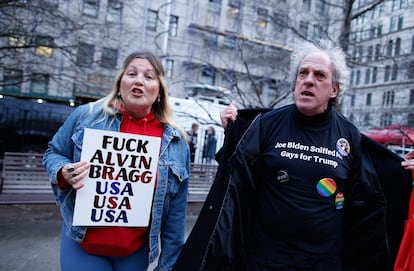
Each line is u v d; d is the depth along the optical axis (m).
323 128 2.13
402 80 12.20
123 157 2.02
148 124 2.17
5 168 5.82
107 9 14.94
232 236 2.17
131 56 2.09
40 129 11.89
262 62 11.38
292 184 2.04
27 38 9.25
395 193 2.38
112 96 2.12
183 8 24.20
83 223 1.93
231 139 2.28
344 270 2.36
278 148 2.11
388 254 2.35
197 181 7.43
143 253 2.14
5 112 11.59
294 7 11.96
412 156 2.43
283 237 2.06
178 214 2.25
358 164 2.27
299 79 2.14
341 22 9.77
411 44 10.27
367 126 13.87
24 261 4.09
